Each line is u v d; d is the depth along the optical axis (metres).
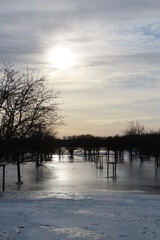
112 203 21.25
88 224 15.85
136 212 18.41
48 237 13.94
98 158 97.88
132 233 14.61
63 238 13.88
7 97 32.47
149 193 30.94
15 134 34.03
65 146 160.62
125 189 35.78
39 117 34.69
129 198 24.03
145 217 17.27
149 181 45.31
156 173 58.59
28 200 22.61
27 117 34.22
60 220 16.38
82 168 70.19
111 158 118.56
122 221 16.44
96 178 49.41
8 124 33.41
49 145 59.66
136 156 122.12
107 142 138.75
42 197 24.47
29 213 17.38
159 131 121.75
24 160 45.31
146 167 74.81
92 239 13.80
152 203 21.52
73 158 116.69
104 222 16.22
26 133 34.31
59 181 44.81
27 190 32.88
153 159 108.88
